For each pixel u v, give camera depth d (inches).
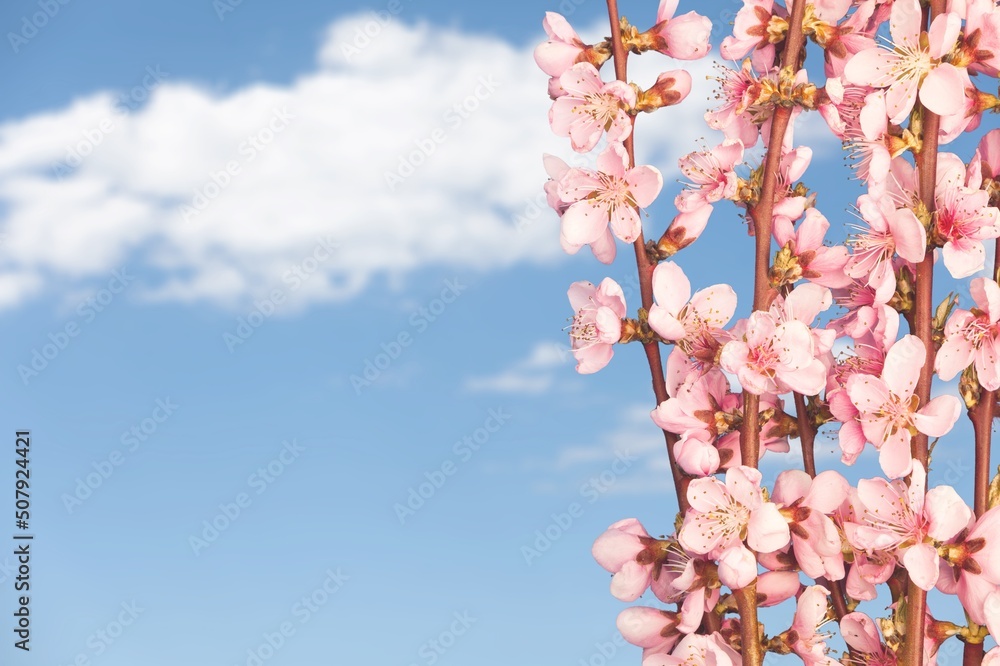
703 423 33.8
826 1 34.2
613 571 34.0
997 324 33.4
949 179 33.4
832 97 33.4
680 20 34.4
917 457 33.3
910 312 34.0
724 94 34.8
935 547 32.8
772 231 34.4
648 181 33.9
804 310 34.0
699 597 33.3
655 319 33.6
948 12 33.6
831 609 34.1
